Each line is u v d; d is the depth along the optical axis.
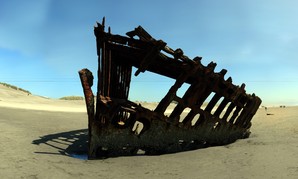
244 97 9.70
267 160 5.50
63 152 6.65
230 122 9.21
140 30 6.13
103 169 5.14
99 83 6.52
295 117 14.94
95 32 6.64
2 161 4.62
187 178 4.54
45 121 12.38
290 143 7.40
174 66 7.07
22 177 4.05
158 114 6.85
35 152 5.80
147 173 4.90
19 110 16.20
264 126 12.98
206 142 8.34
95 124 6.14
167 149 7.05
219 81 8.05
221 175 4.64
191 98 7.42
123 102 6.67
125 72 8.62
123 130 6.47
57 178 4.25
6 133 7.50
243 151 6.64
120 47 7.00
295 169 4.71
